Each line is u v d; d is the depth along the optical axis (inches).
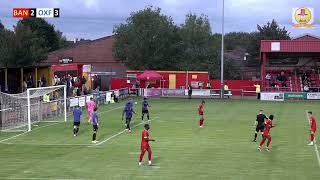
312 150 1286.9
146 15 4092.0
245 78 4884.4
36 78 2714.1
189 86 3225.9
